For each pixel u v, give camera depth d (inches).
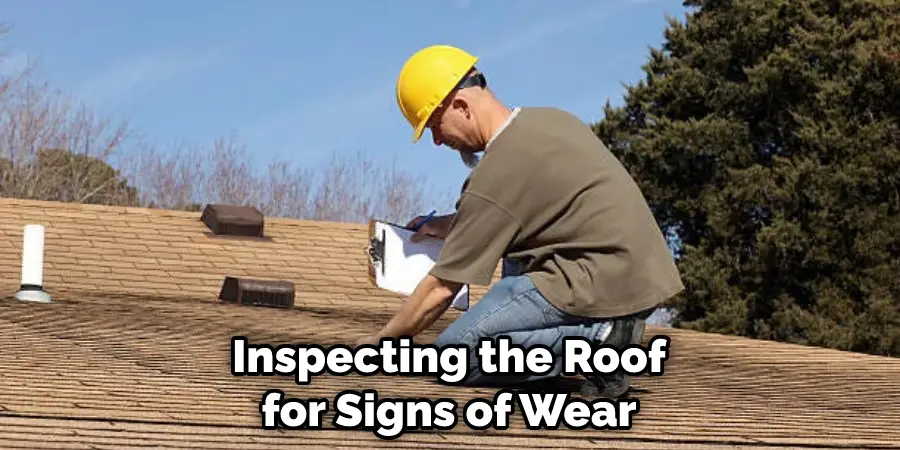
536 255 182.2
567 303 179.9
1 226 528.1
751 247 1226.6
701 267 1203.2
